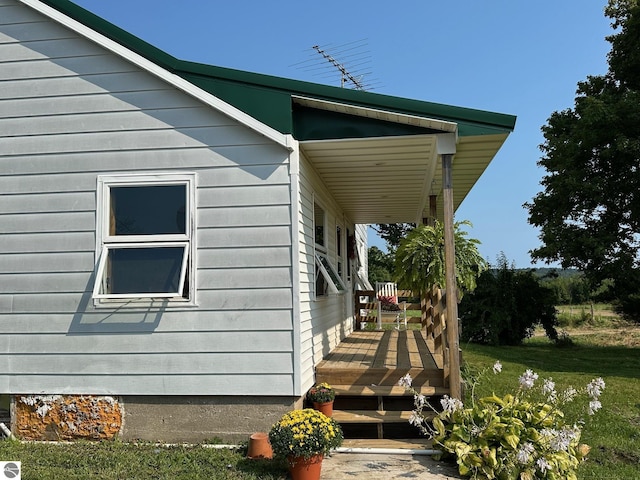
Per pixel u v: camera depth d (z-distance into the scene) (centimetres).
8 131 550
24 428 529
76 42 548
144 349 518
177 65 532
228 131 527
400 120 519
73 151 540
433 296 679
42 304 533
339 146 554
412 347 808
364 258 1850
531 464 413
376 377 577
